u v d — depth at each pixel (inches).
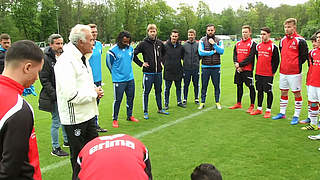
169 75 262.1
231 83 419.2
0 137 59.8
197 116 243.1
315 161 149.4
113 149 64.5
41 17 2231.8
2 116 59.4
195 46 277.0
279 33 2999.5
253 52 239.1
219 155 159.0
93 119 128.0
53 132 162.6
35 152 71.1
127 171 59.9
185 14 3024.1
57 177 137.0
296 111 215.8
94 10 2487.7
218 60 261.7
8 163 58.7
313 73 193.6
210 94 342.6
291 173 136.2
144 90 237.1
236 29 3469.5
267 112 236.2
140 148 69.8
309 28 2346.2
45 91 155.3
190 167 144.5
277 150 164.9
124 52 209.9
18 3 2102.6
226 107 274.5
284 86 223.3
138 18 2765.7
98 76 213.9
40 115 261.0
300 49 206.5
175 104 293.9
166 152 164.9
